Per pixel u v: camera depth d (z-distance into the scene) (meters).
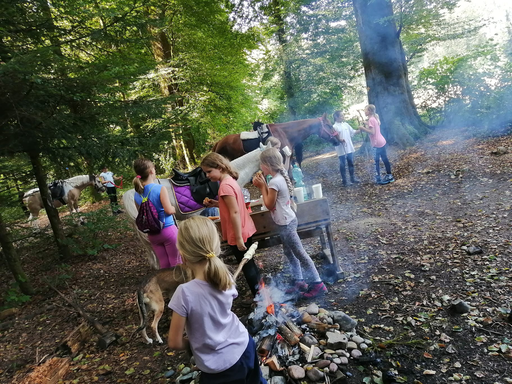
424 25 11.34
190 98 12.52
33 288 5.11
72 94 4.93
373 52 10.14
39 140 4.95
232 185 2.87
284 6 15.11
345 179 7.94
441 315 2.81
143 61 8.45
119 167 5.87
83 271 5.68
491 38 10.46
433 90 10.84
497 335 2.47
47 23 5.11
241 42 13.79
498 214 4.57
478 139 8.50
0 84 4.07
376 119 7.18
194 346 1.55
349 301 3.29
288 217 3.28
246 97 15.81
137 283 4.84
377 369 2.35
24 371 3.04
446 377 2.20
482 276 3.25
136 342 3.25
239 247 2.86
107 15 5.71
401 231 4.79
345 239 4.91
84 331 3.39
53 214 6.12
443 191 6.02
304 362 2.44
